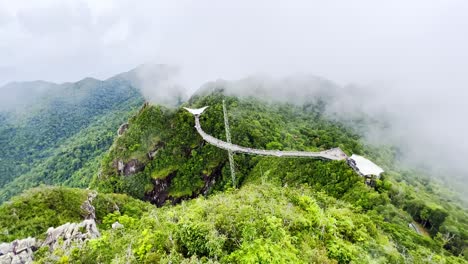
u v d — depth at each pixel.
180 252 27.77
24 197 68.88
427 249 52.91
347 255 30.39
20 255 42.06
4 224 59.94
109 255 32.19
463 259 62.09
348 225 38.50
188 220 30.69
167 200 130.25
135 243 32.03
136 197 133.25
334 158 90.94
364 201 69.25
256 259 24.48
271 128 151.38
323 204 55.22
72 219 67.25
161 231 31.30
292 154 103.25
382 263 33.38
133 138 142.38
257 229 29.00
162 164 136.25
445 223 77.62
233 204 36.69
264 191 49.84
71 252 33.72
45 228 60.59
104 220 68.69
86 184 171.62
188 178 131.88
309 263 26.81
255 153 123.00
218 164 130.50
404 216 70.50
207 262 24.59
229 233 28.98
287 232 30.70
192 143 139.00
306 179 84.81
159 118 145.88
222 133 142.38
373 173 83.44
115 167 140.12
